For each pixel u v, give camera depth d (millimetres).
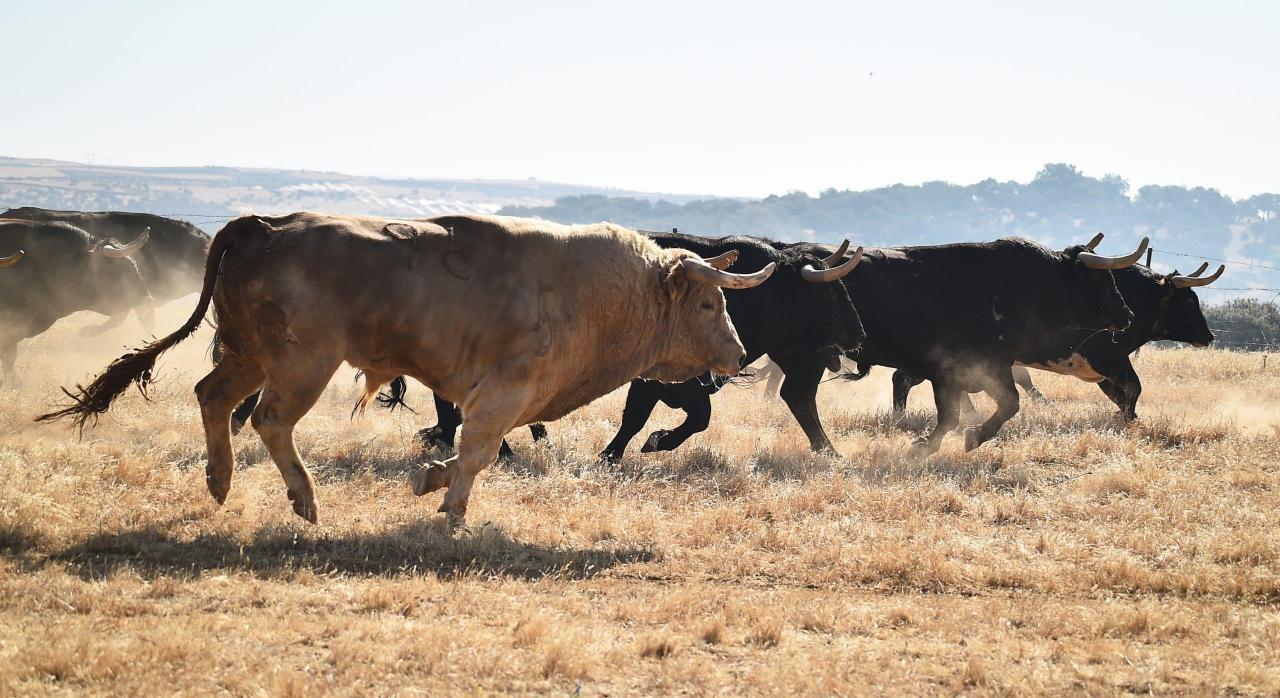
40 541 10109
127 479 12352
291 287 10750
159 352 11383
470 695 7215
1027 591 10531
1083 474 15758
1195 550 11734
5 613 8156
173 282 26828
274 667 7383
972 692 7754
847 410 22375
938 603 9977
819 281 16297
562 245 11945
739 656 8328
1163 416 20344
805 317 16469
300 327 10797
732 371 13000
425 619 8688
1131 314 18984
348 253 10938
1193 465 16422
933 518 13164
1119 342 20938
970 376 18188
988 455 17188
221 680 7176
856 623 9156
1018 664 8305
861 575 10734
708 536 11867
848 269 16125
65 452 13234
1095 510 13570
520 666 7703
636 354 12672
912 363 18250
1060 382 26969
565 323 11859
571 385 12391
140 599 8766
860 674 8000
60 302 21125
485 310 11438
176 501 11883
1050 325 18844
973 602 10000
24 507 10492
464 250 11445
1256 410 23625
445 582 9766
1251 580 10500
